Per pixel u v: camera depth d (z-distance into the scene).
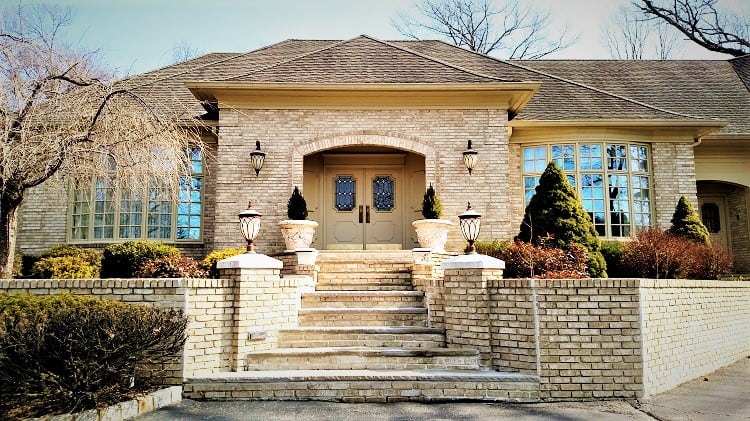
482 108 12.81
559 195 10.48
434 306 8.01
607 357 6.56
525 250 9.48
